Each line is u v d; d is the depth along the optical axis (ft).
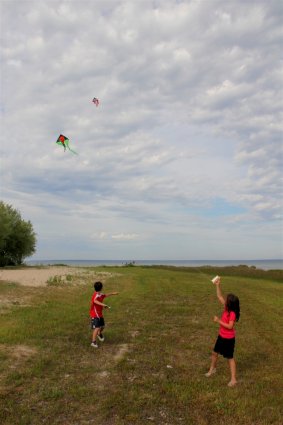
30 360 30.01
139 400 23.34
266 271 150.00
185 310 56.44
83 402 22.93
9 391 23.97
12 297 61.93
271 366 30.86
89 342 36.29
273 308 60.64
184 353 34.09
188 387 25.71
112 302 61.87
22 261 181.88
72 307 54.75
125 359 31.27
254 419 21.35
